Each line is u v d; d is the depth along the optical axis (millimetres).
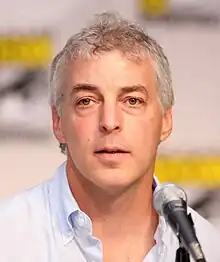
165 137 4109
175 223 3248
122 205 3936
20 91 8164
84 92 3723
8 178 8234
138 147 3715
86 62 3740
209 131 8492
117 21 3914
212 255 4391
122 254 4051
